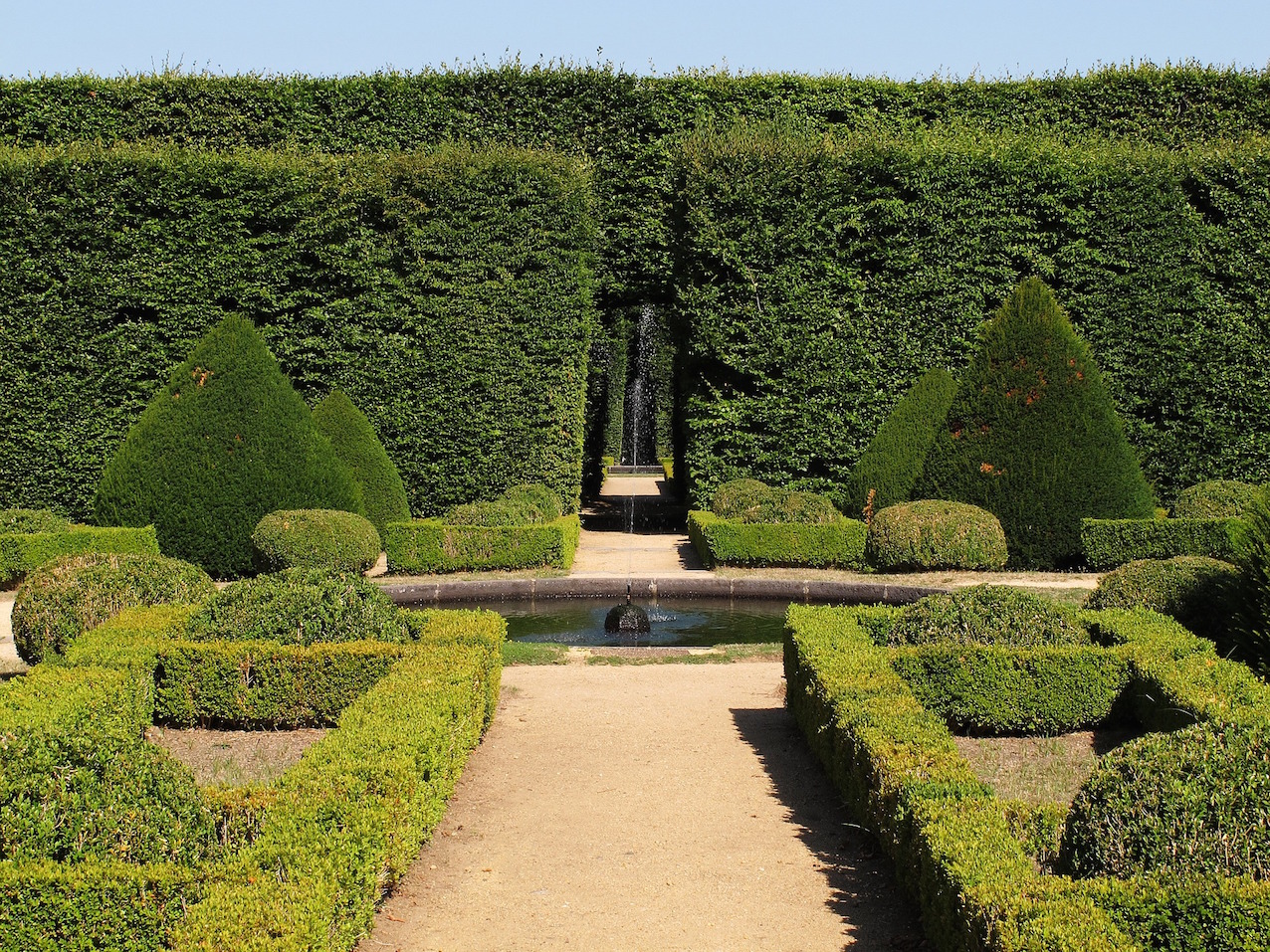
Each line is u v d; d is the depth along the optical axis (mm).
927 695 6988
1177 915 3375
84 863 3662
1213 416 18406
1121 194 18516
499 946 4434
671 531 20688
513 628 12219
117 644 7340
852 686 6285
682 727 7605
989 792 4770
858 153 18797
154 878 3654
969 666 6973
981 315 18750
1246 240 18375
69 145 18438
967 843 4125
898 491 17297
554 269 18875
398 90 21406
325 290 18703
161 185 18016
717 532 15164
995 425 14938
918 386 17938
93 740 4082
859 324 18844
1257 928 3305
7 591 13844
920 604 7949
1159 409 18641
